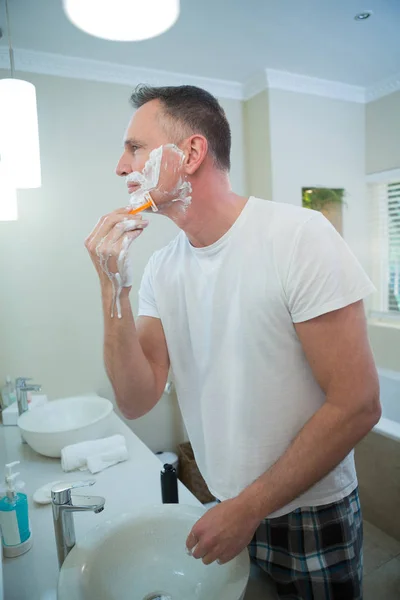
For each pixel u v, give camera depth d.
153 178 0.79
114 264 0.79
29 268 2.01
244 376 0.79
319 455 0.66
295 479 0.66
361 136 2.80
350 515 0.86
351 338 0.67
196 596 0.76
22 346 2.01
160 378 0.97
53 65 2.00
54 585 0.80
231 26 1.85
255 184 2.61
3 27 1.72
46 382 2.07
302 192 2.58
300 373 0.78
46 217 2.03
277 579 0.85
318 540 0.82
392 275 2.82
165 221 2.32
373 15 1.81
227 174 0.84
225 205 0.80
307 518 0.82
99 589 0.72
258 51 2.11
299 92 2.51
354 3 1.71
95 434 1.38
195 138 0.77
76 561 0.73
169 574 0.81
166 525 0.85
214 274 0.81
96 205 2.14
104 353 0.88
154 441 2.36
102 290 0.83
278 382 0.78
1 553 0.80
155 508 0.87
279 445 0.80
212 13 1.74
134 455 1.34
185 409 0.96
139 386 0.89
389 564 1.62
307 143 2.57
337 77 2.51
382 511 1.78
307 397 0.79
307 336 0.70
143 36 0.65
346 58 2.24
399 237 2.77
